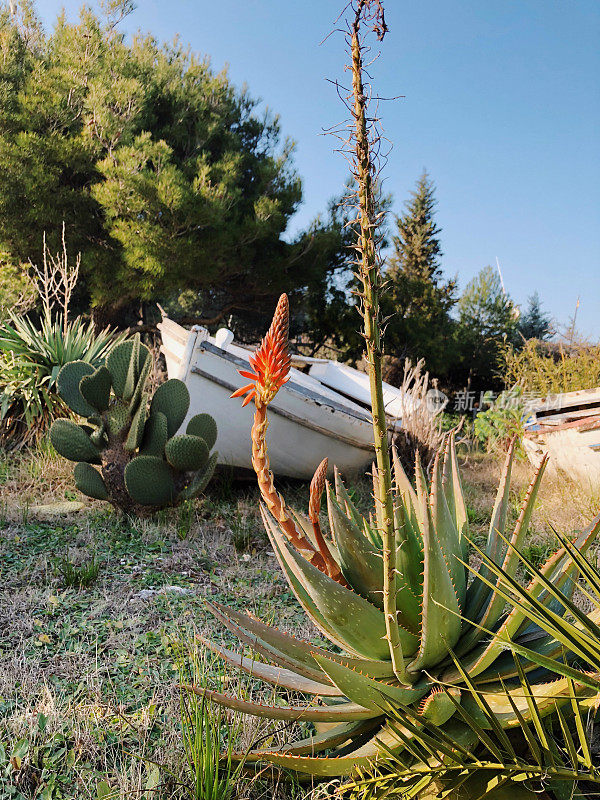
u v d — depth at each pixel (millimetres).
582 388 10430
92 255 14914
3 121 15109
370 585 2418
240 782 2510
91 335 9289
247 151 18734
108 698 3121
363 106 1555
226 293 18500
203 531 5992
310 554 2355
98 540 5516
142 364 6219
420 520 2426
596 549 4949
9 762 2619
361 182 1586
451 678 2213
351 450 7758
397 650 2049
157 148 14531
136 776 2541
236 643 3732
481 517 6785
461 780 1911
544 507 6961
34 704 3055
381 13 1468
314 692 2512
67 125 15141
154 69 17391
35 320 15773
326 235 16891
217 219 14492
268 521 2719
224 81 17328
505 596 1759
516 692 2184
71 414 8539
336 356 20859
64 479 7352
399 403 10039
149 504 5867
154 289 15664
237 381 7094
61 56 16500
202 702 2537
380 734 2301
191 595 4469
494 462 10320
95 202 15352
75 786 2523
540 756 1780
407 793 2018
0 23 17375
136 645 3666
